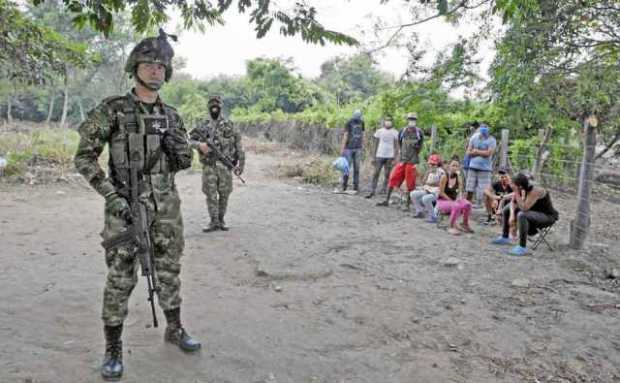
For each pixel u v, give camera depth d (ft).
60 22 106.93
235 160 22.44
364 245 21.01
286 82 118.83
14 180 33.63
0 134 56.03
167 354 10.60
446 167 28.02
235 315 13.00
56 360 10.10
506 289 16.05
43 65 31.63
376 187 37.70
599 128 25.41
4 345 10.62
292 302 14.16
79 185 33.91
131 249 9.53
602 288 16.69
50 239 19.86
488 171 29.60
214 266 17.20
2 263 16.46
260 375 10.09
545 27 17.07
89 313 12.66
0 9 27.17
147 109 9.72
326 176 41.88
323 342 11.75
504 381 10.49
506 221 21.93
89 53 33.37
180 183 37.47
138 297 13.87
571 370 11.05
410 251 20.31
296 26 10.42
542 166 34.91
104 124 9.29
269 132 96.17
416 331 12.64
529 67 18.53
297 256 18.45
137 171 9.55
